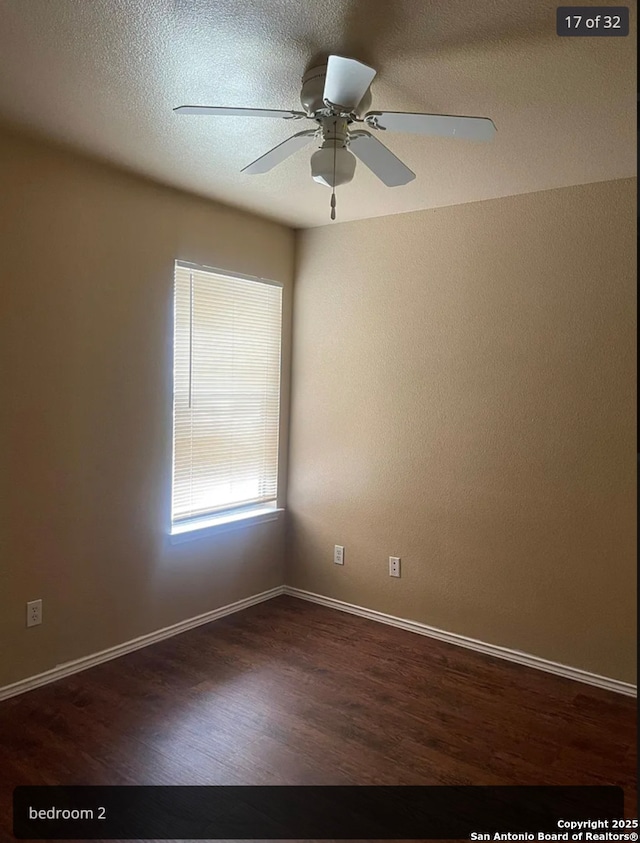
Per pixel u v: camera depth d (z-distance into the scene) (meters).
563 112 2.09
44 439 2.60
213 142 2.45
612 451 2.77
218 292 3.38
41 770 2.09
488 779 2.11
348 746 2.28
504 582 3.08
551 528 2.94
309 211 3.42
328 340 3.72
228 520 3.54
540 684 2.82
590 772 2.16
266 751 2.23
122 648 2.99
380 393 3.50
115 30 1.66
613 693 2.75
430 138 2.29
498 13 1.56
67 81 1.96
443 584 3.29
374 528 3.55
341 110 1.74
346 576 3.69
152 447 3.07
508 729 2.42
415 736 2.36
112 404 2.87
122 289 2.87
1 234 2.40
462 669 2.96
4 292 2.43
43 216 2.54
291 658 3.02
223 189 3.06
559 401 2.90
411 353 3.36
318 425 3.79
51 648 2.69
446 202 3.14
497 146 2.38
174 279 3.12
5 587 2.51
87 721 2.39
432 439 3.30
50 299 2.59
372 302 3.52
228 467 3.55
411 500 3.40
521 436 3.01
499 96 1.99
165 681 2.74
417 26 1.63
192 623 3.36
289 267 3.85
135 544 3.02
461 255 3.17
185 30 1.66
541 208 2.91
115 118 2.24
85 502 2.78
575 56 1.75
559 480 2.91
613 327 2.74
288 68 1.87
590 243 2.79
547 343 2.92
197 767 2.13
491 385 3.09
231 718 2.45
